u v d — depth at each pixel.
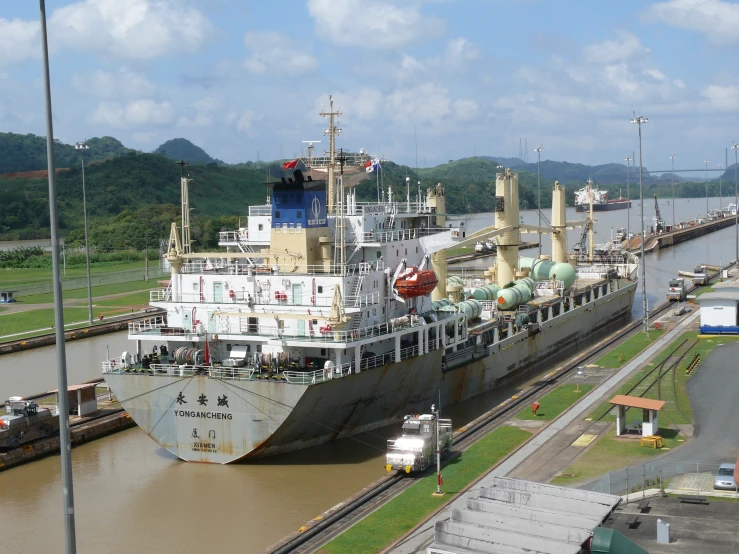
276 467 55.78
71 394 69.25
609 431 59.00
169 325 61.78
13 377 86.50
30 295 151.00
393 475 52.16
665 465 50.81
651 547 38.88
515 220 103.69
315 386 52.97
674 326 106.75
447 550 34.62
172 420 56.16
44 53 32.72
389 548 40.66
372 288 62.31
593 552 34.09
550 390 73.62
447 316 71.38
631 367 81.06
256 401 53.66
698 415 62.75
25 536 46.75
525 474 50.38
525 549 33.91
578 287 117.44
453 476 50.94
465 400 75.31
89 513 49.62
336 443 60.12
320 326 58.06
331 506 49.50
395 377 61.69
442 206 102.88
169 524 47.50
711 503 44.28
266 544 44.56
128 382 56.59
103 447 63.00
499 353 81.62
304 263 61.59
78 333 111.62
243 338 58.25
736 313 97.56
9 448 59.16
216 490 52.28
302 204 61.47
